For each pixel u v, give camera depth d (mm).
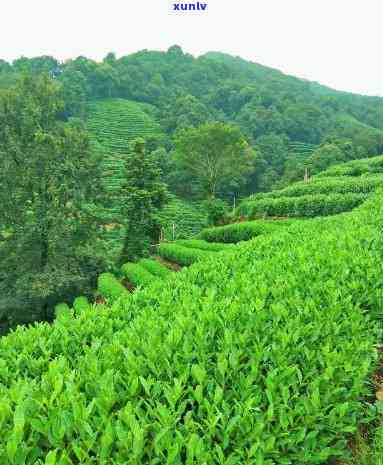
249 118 106562
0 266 22906
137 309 4938
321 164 68562
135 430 2229
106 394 2691
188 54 167750
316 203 22016
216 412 2639
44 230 22953
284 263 6227
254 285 5039
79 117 91812
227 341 3418
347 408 2992
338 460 3047
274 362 3260
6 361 3656
